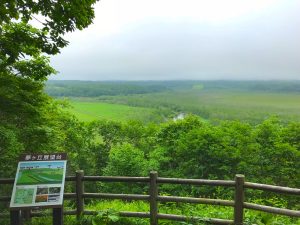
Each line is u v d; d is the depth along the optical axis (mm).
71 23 6027
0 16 5641
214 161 33594
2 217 6012
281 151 32094
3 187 8875
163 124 39312
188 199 5301
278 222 5391
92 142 40750
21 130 8031
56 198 5078
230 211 6629
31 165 5309
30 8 5734
